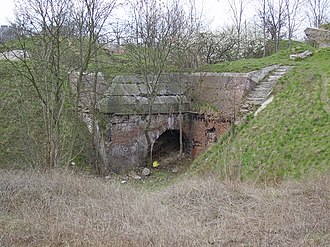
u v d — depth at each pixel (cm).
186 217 897
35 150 1574
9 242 782
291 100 1460
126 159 1814
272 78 1717
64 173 1216
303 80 1529
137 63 2008
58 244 775
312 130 1264
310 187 963
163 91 1936
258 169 1235
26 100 1778
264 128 1398
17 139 1697
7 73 1889
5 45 1825
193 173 1474
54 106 1518
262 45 2994
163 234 780
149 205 943
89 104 1808
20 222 865
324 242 718
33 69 1658
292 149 1229
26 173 1230
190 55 2055
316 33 2327
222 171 1281
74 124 1753
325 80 1490
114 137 1789
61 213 906
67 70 1664
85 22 1591
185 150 1994
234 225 826
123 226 820
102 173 1730
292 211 849
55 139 1480
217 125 1773
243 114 1619
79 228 823
